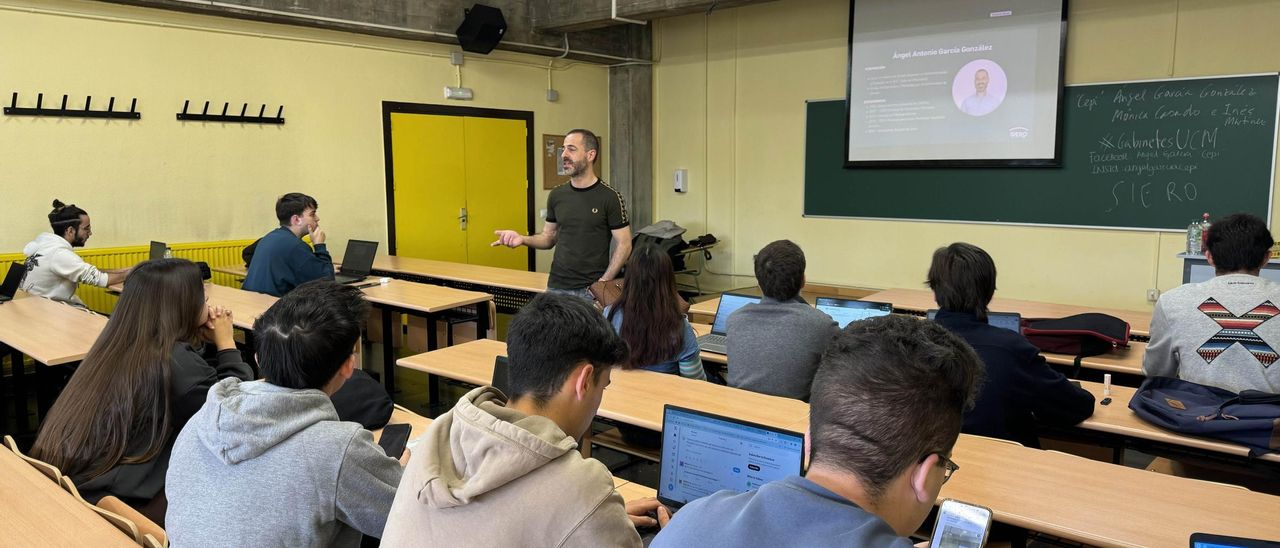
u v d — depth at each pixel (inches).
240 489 53.9
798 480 34.3
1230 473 96.0
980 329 88.4
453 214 293.1
